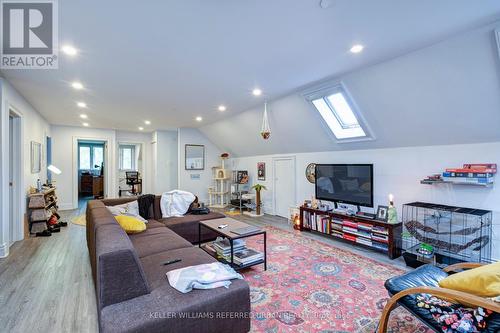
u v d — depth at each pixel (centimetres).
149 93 381
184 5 174
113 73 300
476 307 146
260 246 365
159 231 313
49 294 233
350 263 304
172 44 231
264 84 343
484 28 202
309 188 507
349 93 332
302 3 172
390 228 322
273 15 186
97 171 1047
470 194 292
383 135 358
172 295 156
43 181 547
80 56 255
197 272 179
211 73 301
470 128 277
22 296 229
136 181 880
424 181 308
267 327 186
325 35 216
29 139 432
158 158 771
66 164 679
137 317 137
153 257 220
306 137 467
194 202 439
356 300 223
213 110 492
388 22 196
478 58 222
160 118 572
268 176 616
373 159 392
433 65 248
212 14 185
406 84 280
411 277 185
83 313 204
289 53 250
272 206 602
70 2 171
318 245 370
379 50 244
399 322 192
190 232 376
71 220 535
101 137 727
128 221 298
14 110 353
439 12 183
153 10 180
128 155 1059
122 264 150
